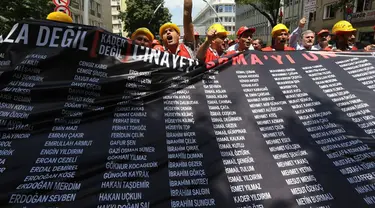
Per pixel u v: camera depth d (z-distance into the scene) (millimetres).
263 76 2350
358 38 19125
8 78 1919
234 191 1729
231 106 2148
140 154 1819
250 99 2209
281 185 1760
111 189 1656
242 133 2014
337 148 1946
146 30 3820
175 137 1935
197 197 1693
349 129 2055
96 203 1599
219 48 4543
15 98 1882
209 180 1759
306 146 1959
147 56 2156
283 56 2516
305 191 1735
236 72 2342
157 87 2123
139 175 1727
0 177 1618
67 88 1957
